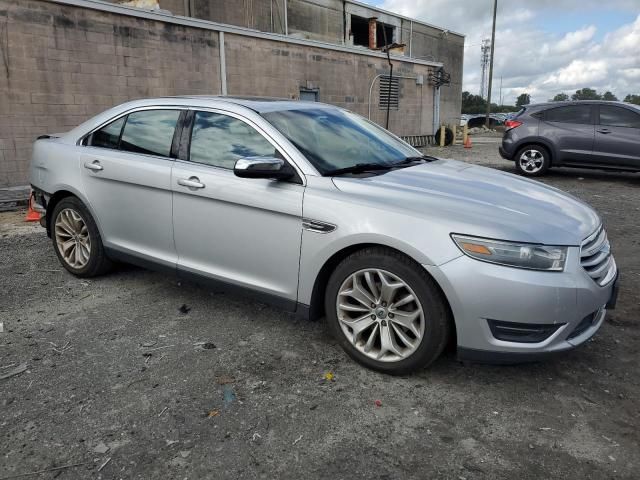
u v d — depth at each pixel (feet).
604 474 7.57
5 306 13.57
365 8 92.02
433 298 9.43
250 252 11.51
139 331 12.12
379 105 59.67
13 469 7.66
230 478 7.48
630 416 8.95
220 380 10.02
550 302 8.93
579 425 8.71
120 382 9.95
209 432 8.48
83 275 15.40
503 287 8.90
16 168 30.01
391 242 9.54
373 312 10.25
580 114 34.45
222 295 14.33
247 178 10.73
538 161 35.96
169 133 13.14
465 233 9.12
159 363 10.66
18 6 28.91
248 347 11.37
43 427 8.61
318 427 8.63
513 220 9.44
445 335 9.55
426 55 109.50
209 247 12.22
